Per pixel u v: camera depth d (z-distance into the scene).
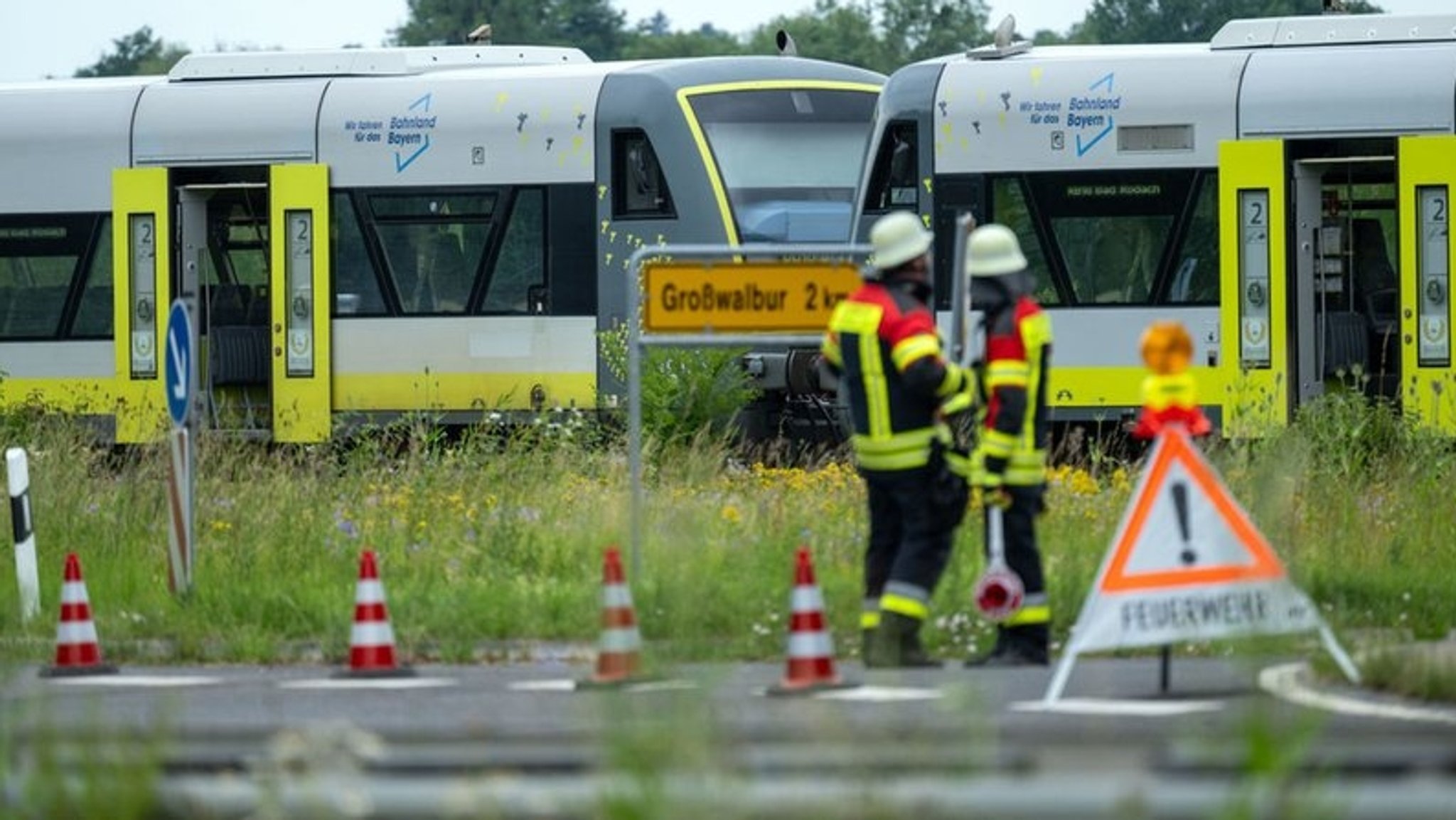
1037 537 49.59
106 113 91.38
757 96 85.88
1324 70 78.38
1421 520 54.69
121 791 23.36
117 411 90.50
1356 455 61.22
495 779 23.41
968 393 38.66
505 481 59.81
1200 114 79.31
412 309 87.62
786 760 24.80
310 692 38.31
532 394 86.31
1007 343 38.34
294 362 88.62
